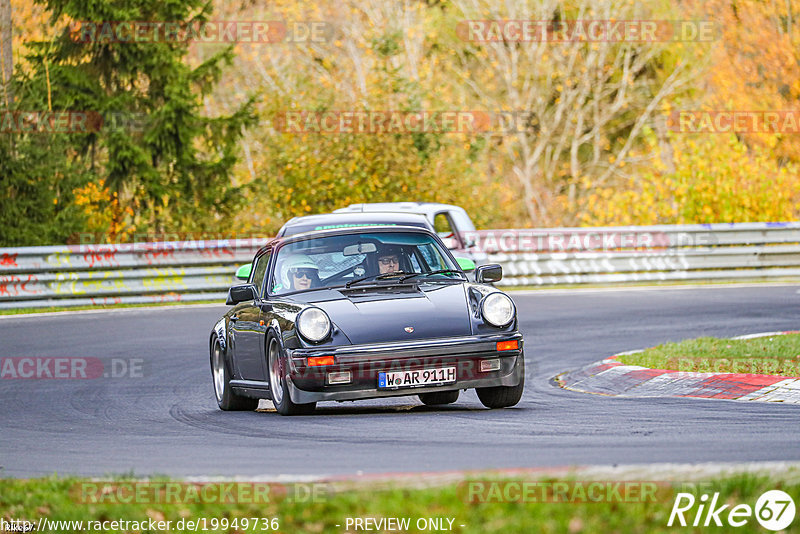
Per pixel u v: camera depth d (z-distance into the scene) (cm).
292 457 2878
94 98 11925
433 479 2298
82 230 10856
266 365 3781
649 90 16050
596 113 15438
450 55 16012
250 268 4784
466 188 11438
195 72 12312
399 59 14250
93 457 3077
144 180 12012
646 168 15512
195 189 12256
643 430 3098
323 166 10681
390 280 3853
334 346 3491
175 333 6694
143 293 8494
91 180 11281
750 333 5956
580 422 3300
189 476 2578
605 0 15162
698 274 9412
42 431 3681
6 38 11131
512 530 1925
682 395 4022
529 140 16475
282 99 11100
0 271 8138
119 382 4962
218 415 3959
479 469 2533
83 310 8131
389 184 10819
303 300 3747
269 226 10838
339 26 15088
